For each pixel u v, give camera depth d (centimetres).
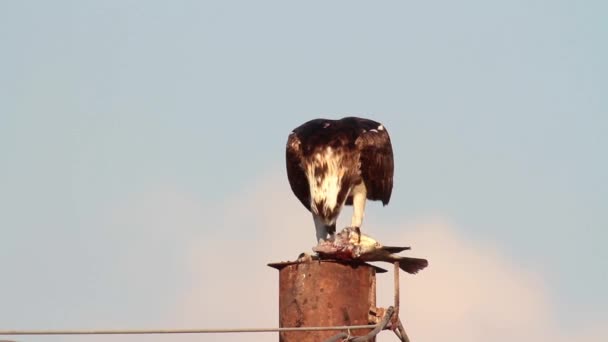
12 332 968
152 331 1029
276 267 1338
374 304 1327
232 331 1094
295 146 1700
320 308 1289
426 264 1383
